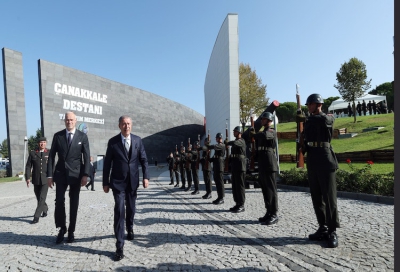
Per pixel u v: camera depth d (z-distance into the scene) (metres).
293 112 54.88
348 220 5.10
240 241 4.18
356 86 28.14
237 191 6.51
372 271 2.95
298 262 3.29
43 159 6.30
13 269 3.38
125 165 4.18
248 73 43.16
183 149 12.63
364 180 7.69
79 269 3.32
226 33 22.66
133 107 47.56
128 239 4.46
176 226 5.25
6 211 7.59
